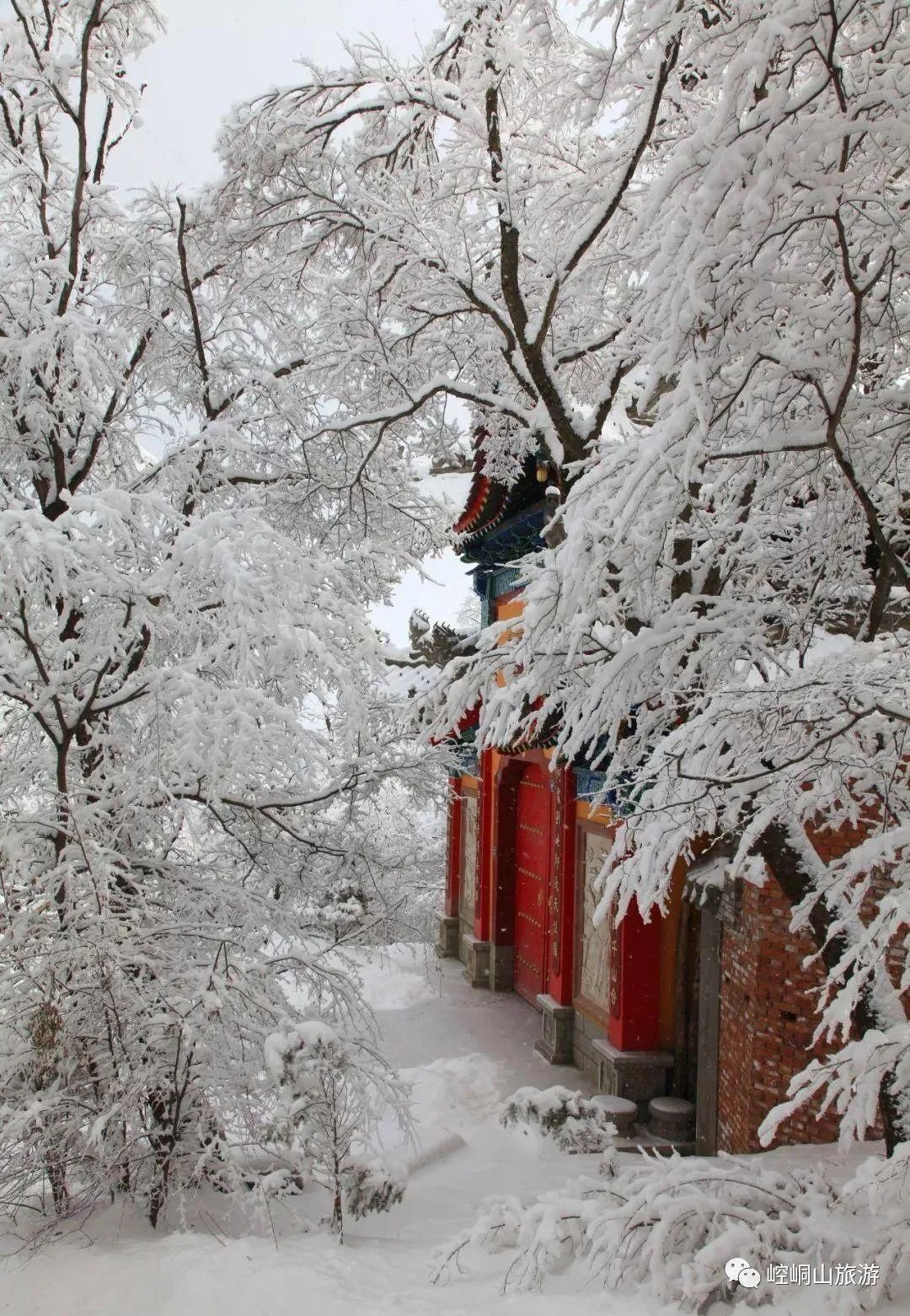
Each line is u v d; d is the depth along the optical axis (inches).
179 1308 224.5
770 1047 331.9
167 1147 273.1
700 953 405.1
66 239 398.9
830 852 315.3
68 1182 279.6
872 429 263.7
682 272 199.9
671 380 276.4
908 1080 187.3
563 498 351.3
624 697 261.6
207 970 291.3
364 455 447.2
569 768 550.6
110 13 386.9
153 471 354.6
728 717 209.6
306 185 391.9
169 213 386.0
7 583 255.6
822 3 191.9
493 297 407.8
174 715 296.0
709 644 263.9
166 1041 277.9
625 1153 401.7
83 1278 237.8
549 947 573.9
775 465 281.6
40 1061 267.3
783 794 218.5
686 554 312.8
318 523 460.1
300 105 383.2
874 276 213.0
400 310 406.3
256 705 279.1
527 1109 421.4
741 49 209.8
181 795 331.9
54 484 361.1
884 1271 176.2
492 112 353.1
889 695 195.9
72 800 307.3
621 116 330.6
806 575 316.2
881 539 247.8
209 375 395.2
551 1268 239.1
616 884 239.0
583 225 334.3
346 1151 277.3
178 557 275.6
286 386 398.3
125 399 379.9
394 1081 313.6
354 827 407.5
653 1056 460.8
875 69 216.4
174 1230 274.8
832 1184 241.4
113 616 287.3
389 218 376.5
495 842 713.6
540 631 233.8
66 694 316.8
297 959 327.3
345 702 280.2
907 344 268.8
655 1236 209.9
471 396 388.5
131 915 308.3
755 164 195.6
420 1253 269.4
